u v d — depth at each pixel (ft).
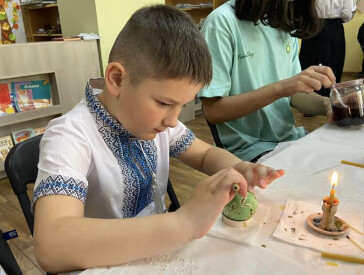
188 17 2.16
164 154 2.90
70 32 10.03
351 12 11.00
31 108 8.51
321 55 11.23
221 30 4.00
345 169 2.61
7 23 13.24
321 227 1.84
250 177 2.26
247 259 1.66
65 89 8.77
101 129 2.39
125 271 1.61
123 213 2.60
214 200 1.78
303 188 2.33
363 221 1.93
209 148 3.07
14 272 2.23
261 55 4.31
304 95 4.56
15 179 2.56
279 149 3.17
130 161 2.53
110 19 9.35
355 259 1.61
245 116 4.31
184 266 1.63
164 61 1.89
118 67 2.04
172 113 2.07
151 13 2.08
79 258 1.63
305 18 4.34
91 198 2.49
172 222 1.72
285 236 1.81
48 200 1.83
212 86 3.92
